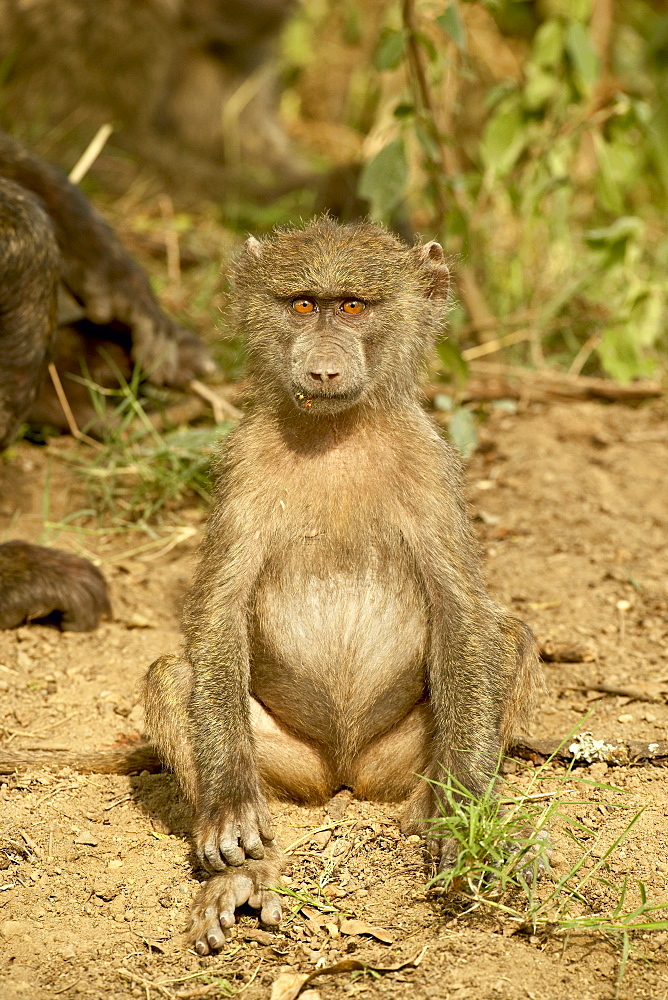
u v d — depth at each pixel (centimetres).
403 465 860
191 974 714
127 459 1314
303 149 2348
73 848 822
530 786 830
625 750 911
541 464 1372
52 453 1363
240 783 798
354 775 891
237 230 1917
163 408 1416
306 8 2356
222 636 830
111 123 2009
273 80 2262
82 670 1038
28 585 1076
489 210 1792
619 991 690
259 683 884
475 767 809
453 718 822
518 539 1255
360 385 841
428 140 1382
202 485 1339
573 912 754
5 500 1288
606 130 1645
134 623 1109
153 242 1825
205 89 2173
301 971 714
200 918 749
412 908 764
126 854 820
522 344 1641
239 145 2173
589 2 1559
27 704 991
